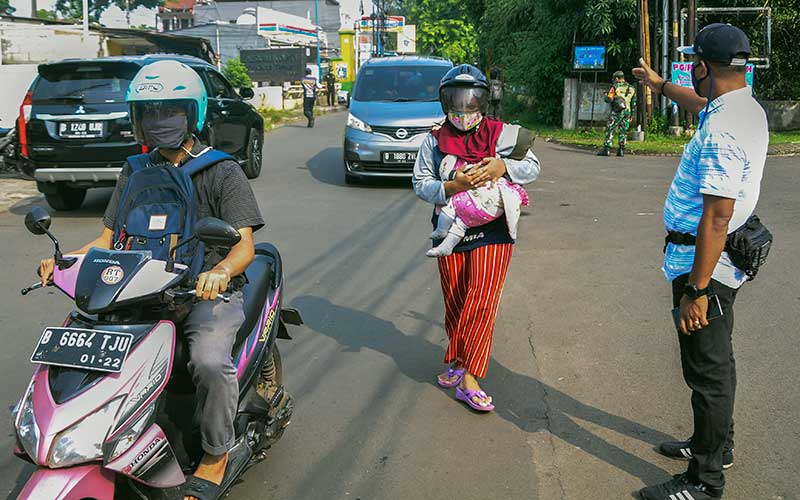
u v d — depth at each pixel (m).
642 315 5.59
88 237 8.19
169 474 2.62
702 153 2.99
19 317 5.65
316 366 4.79
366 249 7.63
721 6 18.31
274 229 8.52
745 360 4.70
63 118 8.88
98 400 2.42
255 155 12.49
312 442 3.84
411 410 4.19
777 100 18.86
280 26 43.19
